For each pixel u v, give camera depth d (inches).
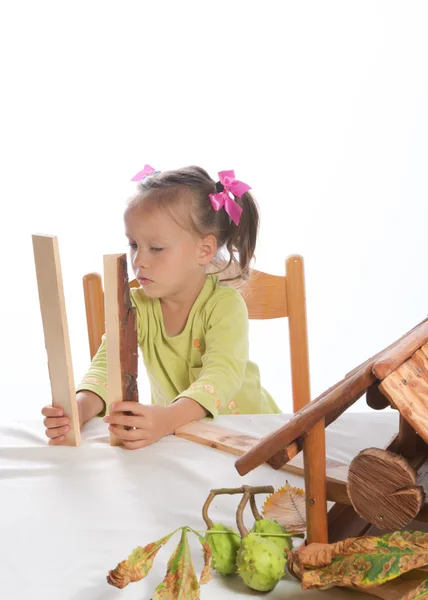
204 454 38.7
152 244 50.6
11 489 35.1
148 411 40.2
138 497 34.1
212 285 55.4
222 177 53.1
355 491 25.0
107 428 43.5
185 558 24.9
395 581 26.1
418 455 32.7
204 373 48.4
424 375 25.3
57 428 39.9
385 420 42.1
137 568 25.0
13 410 97.3
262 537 27.4
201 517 32.2
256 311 57.9
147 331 56.2
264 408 60.2
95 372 48.6
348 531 29.5
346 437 39.9
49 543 30.1
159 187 51.3
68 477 36.3
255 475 36.2
